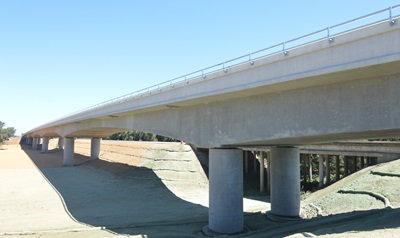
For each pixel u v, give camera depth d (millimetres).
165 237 20500
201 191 40594
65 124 67750
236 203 21844
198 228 23156
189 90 23797
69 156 67375
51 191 38781
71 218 26391
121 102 36000
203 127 24656
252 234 20594
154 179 44188
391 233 12719
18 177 49562
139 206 31422
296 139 20016
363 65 13461
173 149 53938
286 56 16578
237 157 22672
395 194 23672
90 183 44906
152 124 32812
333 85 16578
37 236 20812
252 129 20672
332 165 52781
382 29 12984
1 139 129875
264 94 20141
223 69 20531
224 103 22922
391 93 14344
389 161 31516
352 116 15633
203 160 52156
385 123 14406
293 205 26000
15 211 28844
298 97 18188
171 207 31078
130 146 66125
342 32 14336
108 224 24359
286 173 26312
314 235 15148
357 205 24375
